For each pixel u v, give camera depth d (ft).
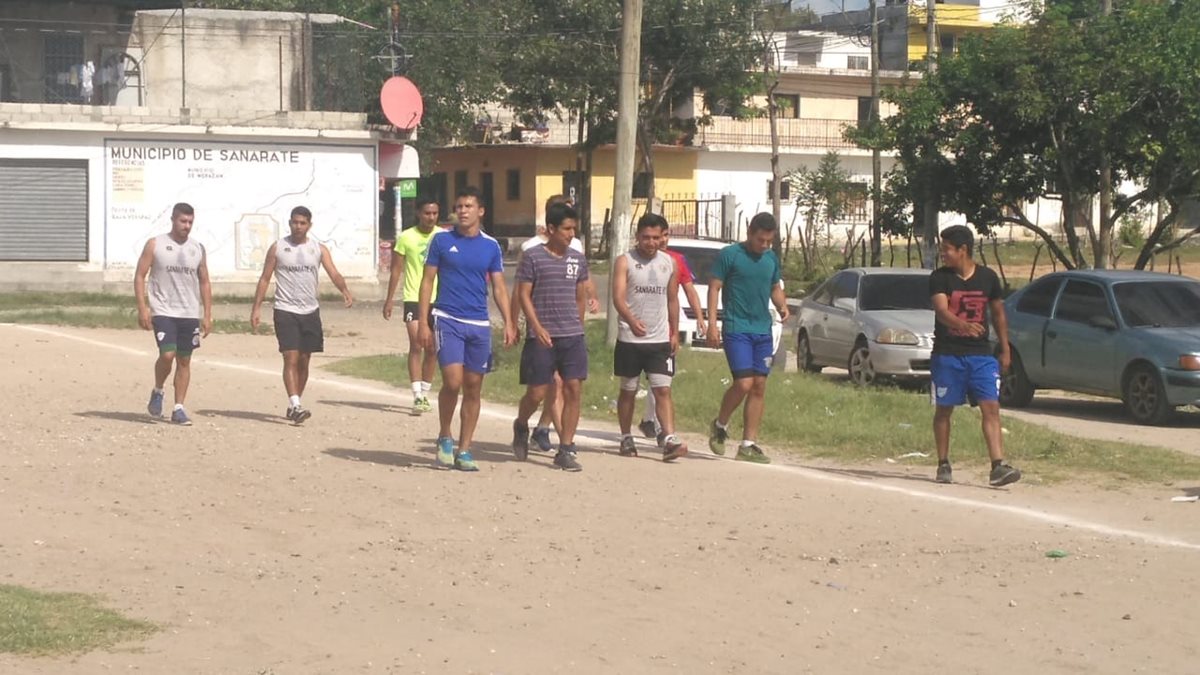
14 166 106.42
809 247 160.35
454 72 166.30
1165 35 91.61
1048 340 57.93
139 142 108.58
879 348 61.72
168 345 42.73
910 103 100.89
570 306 37.55
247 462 36.96
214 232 110.42
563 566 26.96
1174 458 40.98
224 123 109.70
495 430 44.37
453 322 36.29
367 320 94.58
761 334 39.65
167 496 32.58
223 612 23.36
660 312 39.50
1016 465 40.14
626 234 61.16
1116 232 168.14
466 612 23.70
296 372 44.42
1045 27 94.89
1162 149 90.99
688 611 23.94
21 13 116.26
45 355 61.87
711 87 167.02
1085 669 21.11
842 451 42.60
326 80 124.47
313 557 27.37
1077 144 96.17
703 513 32.14
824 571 26.91
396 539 28.96
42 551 27.17
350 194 112.88
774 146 157.79
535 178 189.47
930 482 37.60
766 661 21.27
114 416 44.37
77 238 108.17
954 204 103.14
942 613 24.09
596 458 39.68
